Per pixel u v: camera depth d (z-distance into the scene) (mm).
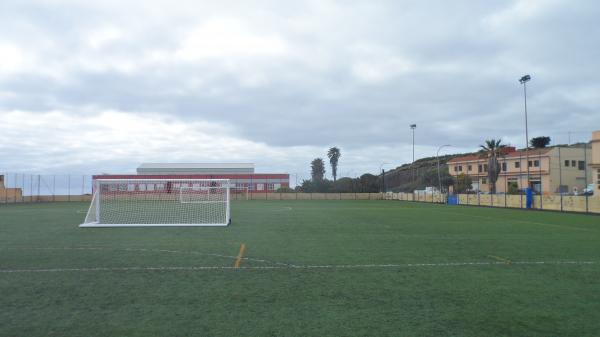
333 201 55031
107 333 5309
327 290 7402
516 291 7344
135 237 15422
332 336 5195
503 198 38750
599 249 12250
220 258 10703
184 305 6480
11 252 11742
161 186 42375
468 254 11312
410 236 15555
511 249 12266
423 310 6242
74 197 56469
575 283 7941
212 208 34312
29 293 7211
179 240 14477
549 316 5969
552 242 13859
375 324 5633
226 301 6707
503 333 5316
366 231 17328
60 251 11953
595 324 5641
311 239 14656
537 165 55031
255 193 60562
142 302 6645
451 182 66000
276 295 7070
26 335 5250
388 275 8641
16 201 50125
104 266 9633
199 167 83125
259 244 13375
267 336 5191
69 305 6496
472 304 6547
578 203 30266
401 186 66625
